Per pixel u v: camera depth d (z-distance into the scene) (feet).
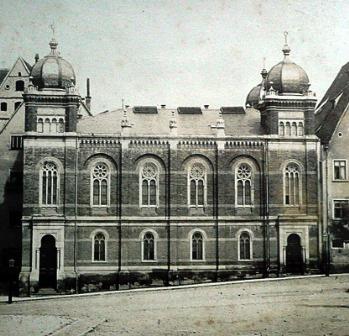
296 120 246.47
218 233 239.30
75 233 232.73
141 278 233.96
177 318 162.09
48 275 230.68
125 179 237.45
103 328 151.74
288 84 247.09
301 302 177.47
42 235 229.45
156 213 238.48
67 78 239.30
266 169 243.19
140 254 236.02
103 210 236.43
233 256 238.89
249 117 257.34
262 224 241.14
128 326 153.58
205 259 238.07
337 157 248.32
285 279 226.99
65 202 233.35
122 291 217.97
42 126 236.02
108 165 238.27
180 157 240.94
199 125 249.55
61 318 166.20
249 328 150.82
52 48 241.55
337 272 241.96
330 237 243.40
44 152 234.38
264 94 250.37
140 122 248.11
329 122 255.29
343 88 265.13
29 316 170.71
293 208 243.19
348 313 161.89
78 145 236.43
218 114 256.32
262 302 180.34
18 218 266.36
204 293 202.18
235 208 241.14
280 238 239.91
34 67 240.32
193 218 238.48
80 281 230.89
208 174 242.17
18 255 263.90
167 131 245.86
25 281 225.76
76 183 234.58
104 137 237.45
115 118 249.75
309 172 244.42
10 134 270.05
